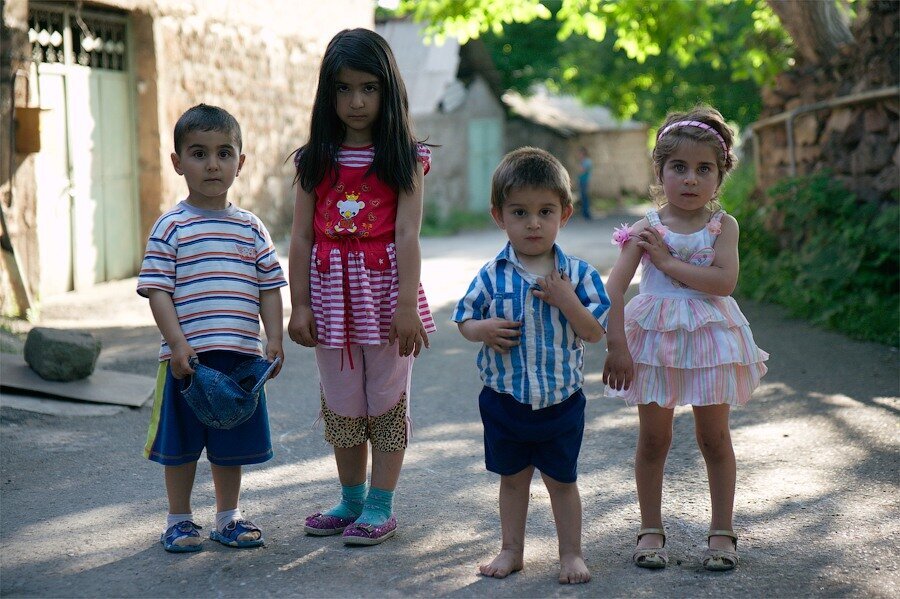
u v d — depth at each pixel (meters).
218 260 3.26
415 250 3.32
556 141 29.75
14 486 3.88
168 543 3.23
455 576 3.04
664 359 3.13
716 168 3.19
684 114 3.25
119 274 9.78
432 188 21.55
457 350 7.00
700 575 3.04
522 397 2.97
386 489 3.39
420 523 3.54
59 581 2.99
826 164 8.93
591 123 32.22
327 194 3.35
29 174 7.62
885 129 8.02
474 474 4.13
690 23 11.82
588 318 2.96
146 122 9.89
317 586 2.96
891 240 7.45
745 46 12.04
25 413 4.75
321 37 14.69
